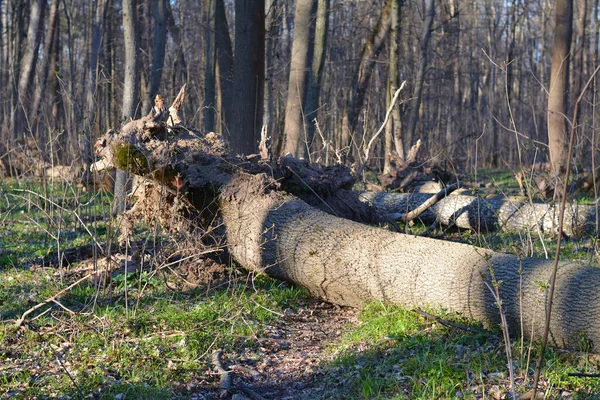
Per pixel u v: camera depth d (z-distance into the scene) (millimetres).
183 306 6266
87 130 7316
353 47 31672
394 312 5750
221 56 17000
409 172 13953
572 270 4859
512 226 9883
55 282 6988
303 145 13992
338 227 6473
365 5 30625
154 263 6898
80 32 39594
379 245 6031
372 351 5098
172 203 7445
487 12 41781
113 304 6344
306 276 6461
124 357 5066
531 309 4816
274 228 6812
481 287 5156
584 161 13203
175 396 4574
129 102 11648
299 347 5547
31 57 22922
